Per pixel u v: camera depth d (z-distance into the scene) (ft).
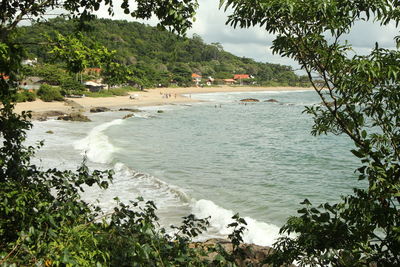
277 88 633.61
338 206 10.87
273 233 38.06
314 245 10.78
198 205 46.01
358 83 10.34
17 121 15.33
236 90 534.37
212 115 195.00
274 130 138.82
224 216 42.29
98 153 75.92
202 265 11.13
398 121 11.32
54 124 130.41
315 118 12.96
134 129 127.85
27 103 186.19
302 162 79.20
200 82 571.69
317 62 10.69
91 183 14.19
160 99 297.12
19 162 14.57
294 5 9.48
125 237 10.49
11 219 11.23
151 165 70.69
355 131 11.71
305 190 56.29
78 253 10.49
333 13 9.59
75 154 75.51
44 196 12.97
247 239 37.27
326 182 61.67
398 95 10.71
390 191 9.75
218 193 53.57
